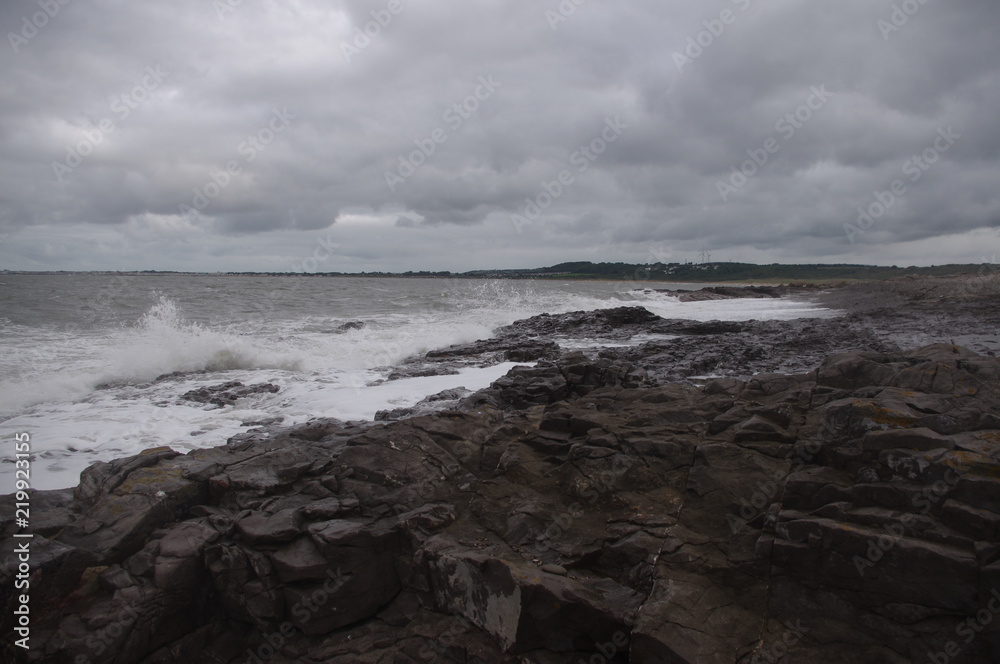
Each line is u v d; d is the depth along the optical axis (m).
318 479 6.21
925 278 52.75
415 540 5.50
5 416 10.36
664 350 15.80
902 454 4.65
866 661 4.08
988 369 6.11
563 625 4.64
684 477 5.64
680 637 4.21
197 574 5.34
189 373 14.22
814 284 75.19
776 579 4.56
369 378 13.70
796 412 5.98
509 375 10.52
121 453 8.44
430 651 4.95
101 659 4.70
